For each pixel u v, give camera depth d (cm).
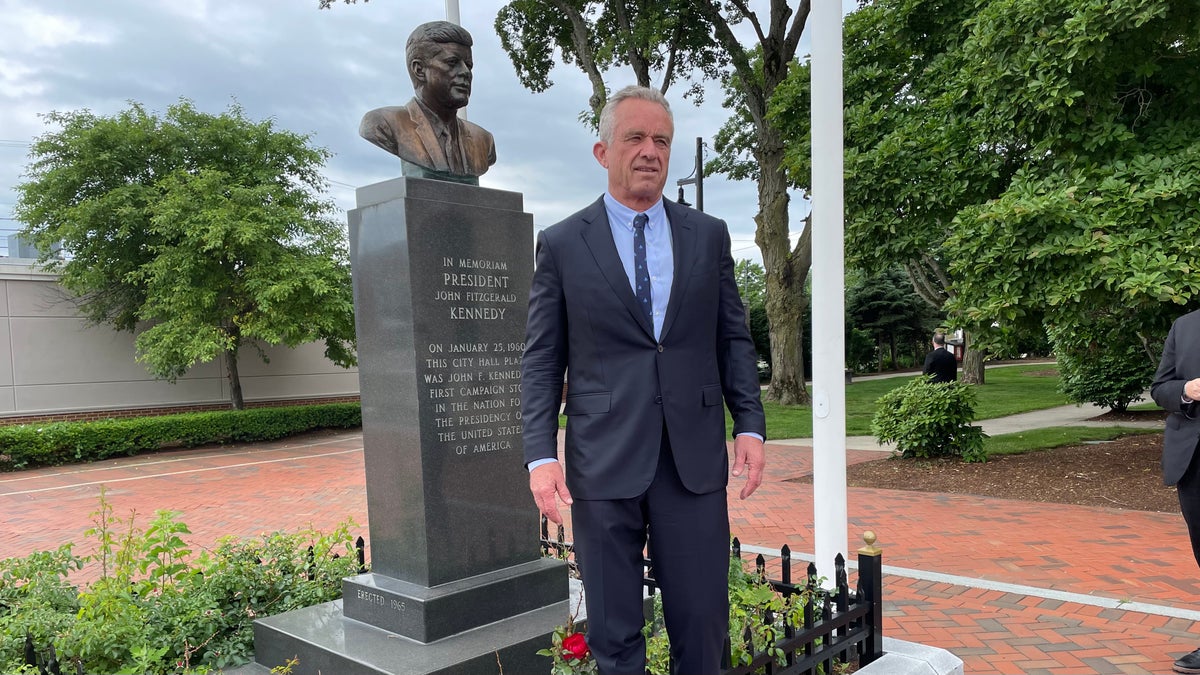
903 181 951
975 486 834
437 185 351
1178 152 724
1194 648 385
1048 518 682
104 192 1598
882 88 1092
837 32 404
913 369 4444
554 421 225
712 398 225
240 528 771
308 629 342
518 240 384
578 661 247
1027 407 1742
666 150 223
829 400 414
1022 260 741
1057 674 359
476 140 403
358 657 305
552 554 483
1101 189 717
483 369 365
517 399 379
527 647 323
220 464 1322
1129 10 661
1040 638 404
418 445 338
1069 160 767
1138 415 1477
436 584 341
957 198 895
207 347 1477
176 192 1515
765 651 267
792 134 1246
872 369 4294
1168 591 476
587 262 222
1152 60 739
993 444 1105
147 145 1631
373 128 364
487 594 345
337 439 1761
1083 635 406
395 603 333
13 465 1323
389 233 346
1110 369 1456
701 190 1827
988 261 759
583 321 221
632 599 221
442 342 348
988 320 778
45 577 409
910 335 4025
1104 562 542
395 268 344
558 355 231
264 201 1658
